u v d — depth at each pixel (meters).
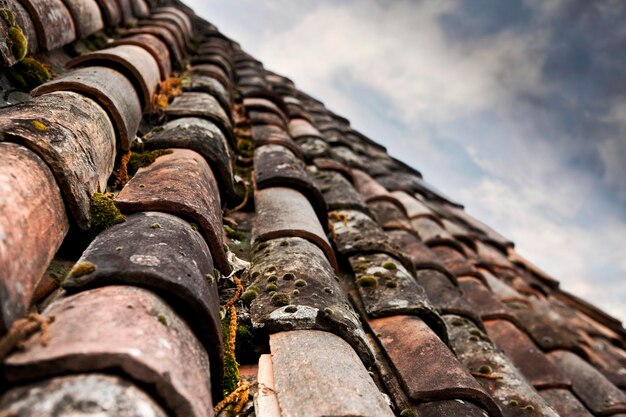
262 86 4.54
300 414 1.03
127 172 1.75
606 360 3.43
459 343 2.12
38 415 0.68
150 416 0.75
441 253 3.29
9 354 0.76
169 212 1.41
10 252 0.86
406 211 3.59
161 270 1.04
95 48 2.88
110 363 0.77
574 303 4.96
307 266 1.64
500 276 3.99
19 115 1.25
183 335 1.00
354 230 2.38
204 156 1.97
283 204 2.13
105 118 1.67
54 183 1.16
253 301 1.48
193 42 4.84
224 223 2.05
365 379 1.20
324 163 3.25
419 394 1.39
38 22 2.10
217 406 1.13
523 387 1.91
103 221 1.27
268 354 1.28
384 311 1.80
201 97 2.74
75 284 0.98
